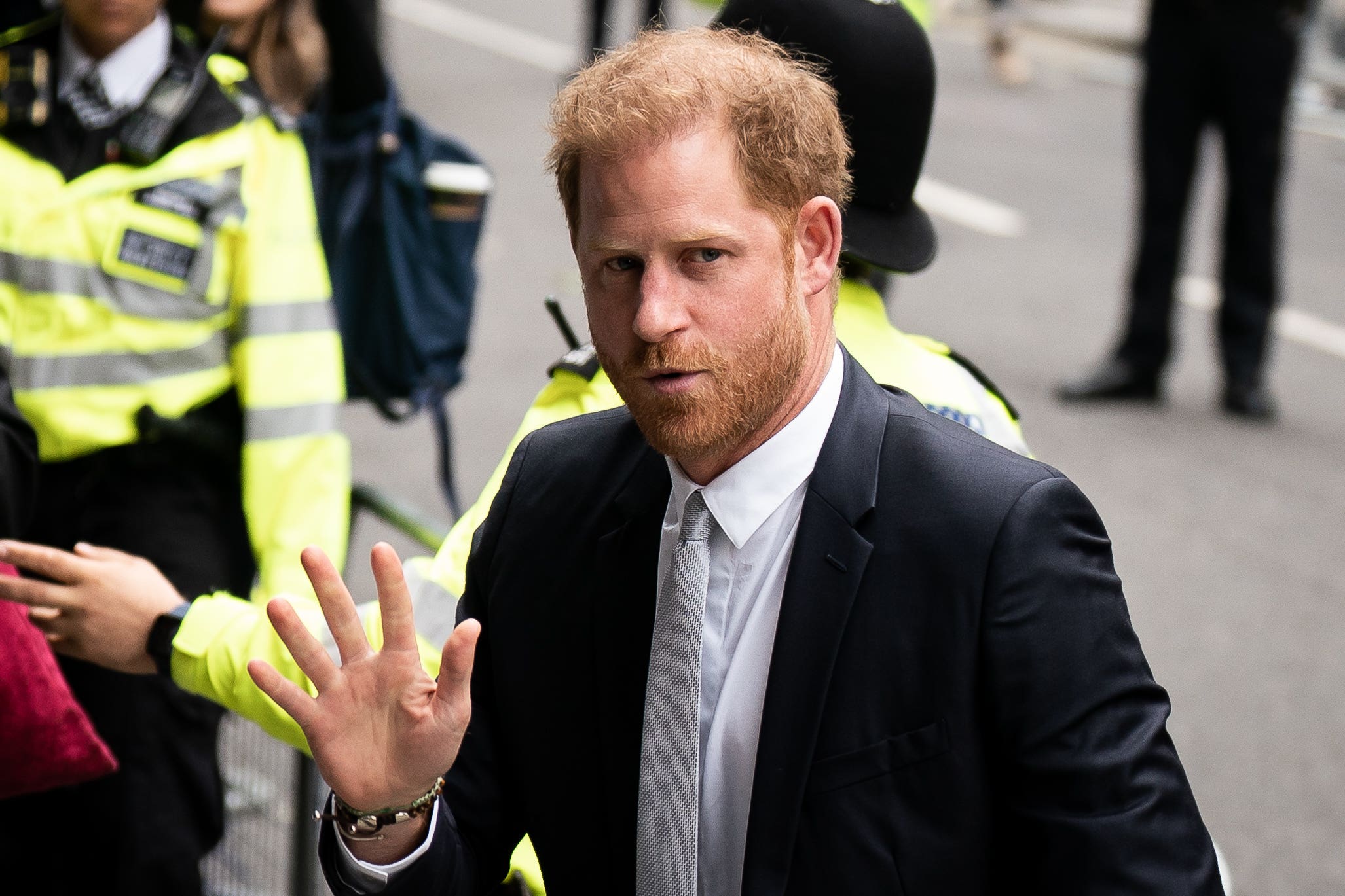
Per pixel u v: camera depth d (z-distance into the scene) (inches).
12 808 213.5
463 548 149.9
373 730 114.6
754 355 108.2
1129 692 111.3
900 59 153.5
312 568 113.0
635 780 120.0
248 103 230.7
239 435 228.2
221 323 223.5
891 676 111.6
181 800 214.5
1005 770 111.3
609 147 105.5
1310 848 312.7
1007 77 1029.2
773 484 114.9
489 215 696.4
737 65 108.0
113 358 217.8
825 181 111.7
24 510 187.2
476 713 131.0
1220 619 405.7
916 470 114.7
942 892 111.0
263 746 235.9
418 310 263.3
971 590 110.5
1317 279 691.4
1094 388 546.0
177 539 219.9
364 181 258.2
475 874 128.0
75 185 217.8
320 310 228.8
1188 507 471.2
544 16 1147.9
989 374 564.1
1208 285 668.1
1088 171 846.5
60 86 221.8
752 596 116.7
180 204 219.3
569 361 153.0
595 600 121.6
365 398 267.7
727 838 117.4
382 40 273.6
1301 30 507.8
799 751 111.9
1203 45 503.8
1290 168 869.2
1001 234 732.7
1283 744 349.1
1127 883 106.6
